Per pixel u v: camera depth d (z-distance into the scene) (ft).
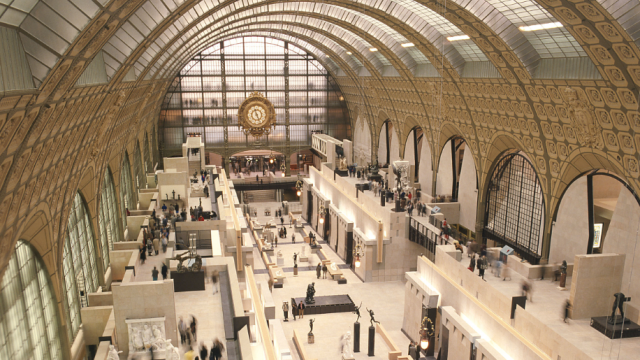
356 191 145.89
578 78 79.77
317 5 131.75
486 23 87.76
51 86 36.22
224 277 72.90
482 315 77.36
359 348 94.79
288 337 100.48
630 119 74.43
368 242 126.00
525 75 92.94
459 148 156.66
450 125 140.05
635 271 72.64
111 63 57.26
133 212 115.75
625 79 70.64
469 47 107.65
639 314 69.97
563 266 81.00
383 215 127.65
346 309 113.29
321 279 132.26
